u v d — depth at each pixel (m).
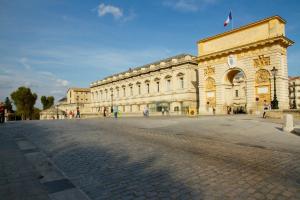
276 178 5.52
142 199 4.42
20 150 8.88
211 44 41.31
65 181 5.40
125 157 7.57
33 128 17.53
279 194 4.59
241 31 36.84
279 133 13.29
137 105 66.31
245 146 9.45
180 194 4.63
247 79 35.72
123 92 73.38
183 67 52.34
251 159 7.30
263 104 33.59
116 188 4.98
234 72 39.34
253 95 34.91
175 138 11.51
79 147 9.30
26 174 5.91
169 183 5.23
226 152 8.30
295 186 5.01
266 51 33.59
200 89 42.91
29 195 4.60
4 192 4.75
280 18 33.12
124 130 15.24
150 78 61.91
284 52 34.06
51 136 12.64
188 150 8.62
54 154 8.20
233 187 4.96
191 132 13.77
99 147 9.23
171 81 55.84
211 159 7.29
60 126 19.16
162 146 9.38
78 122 24.67
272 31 32.88
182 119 25.72
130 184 5.19
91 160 7.25
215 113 39.94
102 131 14.80
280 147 9.29
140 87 65.75
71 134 13.35
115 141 10.62
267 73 33.44
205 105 42.06
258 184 5.12
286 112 24.53
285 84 33.59
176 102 54.03
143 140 10.91
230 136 12.16
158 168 6.34
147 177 5.64
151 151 8.44
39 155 7.98
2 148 9.26
